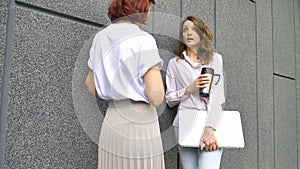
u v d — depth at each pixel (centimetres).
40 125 173
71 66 189
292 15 480
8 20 166
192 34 211
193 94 208
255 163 350
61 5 187
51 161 176
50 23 181
